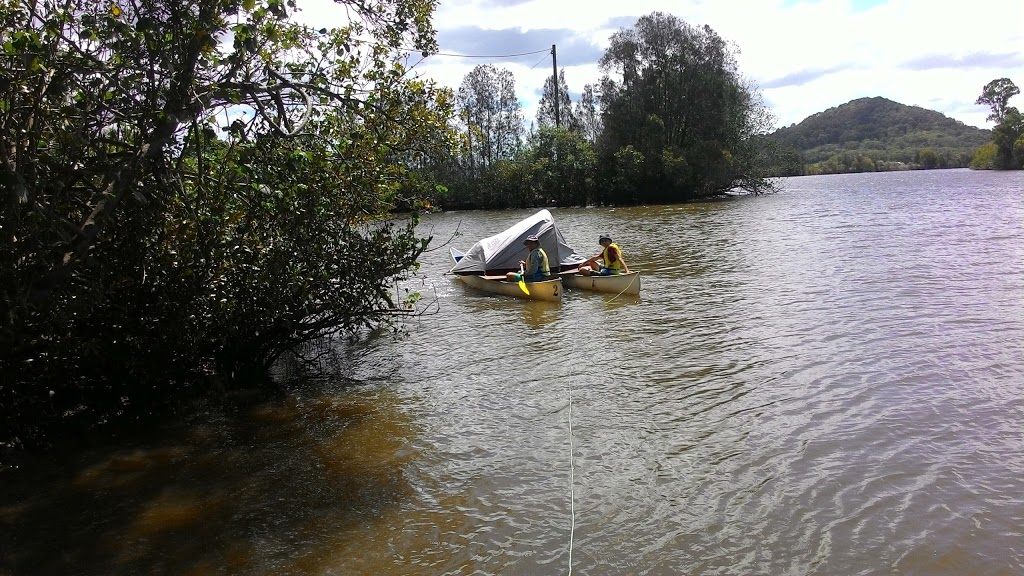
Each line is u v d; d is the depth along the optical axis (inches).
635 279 581.9
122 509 238.7
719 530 213.3
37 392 300.5
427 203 400.2
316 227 347.9
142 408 335.3
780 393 324.5
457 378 374.6
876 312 466.6
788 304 507.5
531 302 575.8
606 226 1298.0
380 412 327.0
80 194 274.4
